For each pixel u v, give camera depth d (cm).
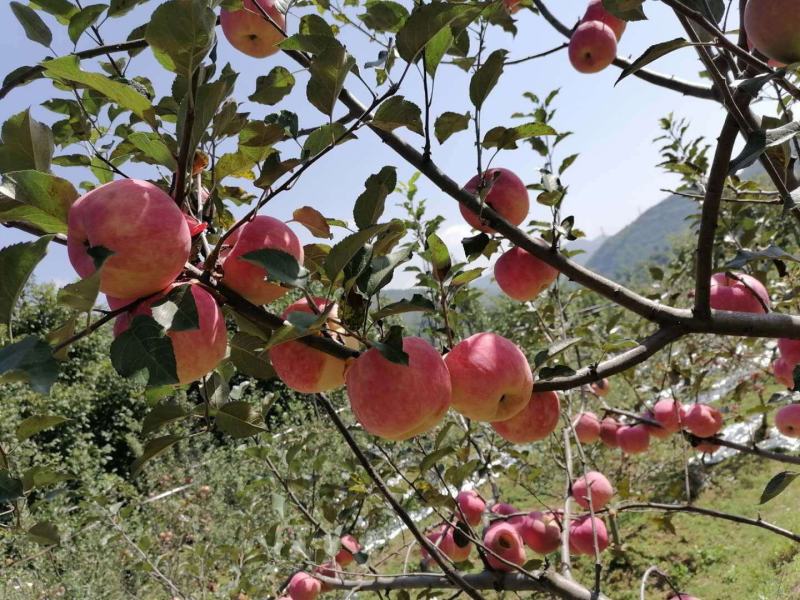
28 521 262
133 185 105
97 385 1483
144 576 563
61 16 165
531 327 453
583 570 677
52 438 1158
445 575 237
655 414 365
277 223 134
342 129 139
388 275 126
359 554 288
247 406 140
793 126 114
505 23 285
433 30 132
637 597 596
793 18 118
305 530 397
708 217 150
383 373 122
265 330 139
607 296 170
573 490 319
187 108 106
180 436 133
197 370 115
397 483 399
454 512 252
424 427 129
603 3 150
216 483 725
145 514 670
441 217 244
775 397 241
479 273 190
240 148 140
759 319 161
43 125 117
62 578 536
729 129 139
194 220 137
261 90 183
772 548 608
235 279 124
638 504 296
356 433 473
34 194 104
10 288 88
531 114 339
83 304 90
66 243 116
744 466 817
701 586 589
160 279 104
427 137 154
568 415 375
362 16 213
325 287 135
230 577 515
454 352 148
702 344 477
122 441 1418
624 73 129
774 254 161
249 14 196
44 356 81
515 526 302
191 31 98
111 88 105
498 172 186
